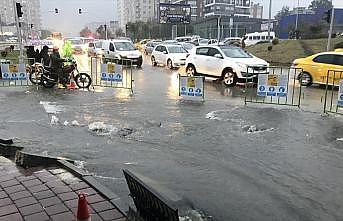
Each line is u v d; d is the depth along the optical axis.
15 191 5.03
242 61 16.77
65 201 4.71
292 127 9.11
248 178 5.99
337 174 6.18
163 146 7.63
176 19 71.00
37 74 15.89
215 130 8.83
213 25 87.81
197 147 7.57
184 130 8.84
